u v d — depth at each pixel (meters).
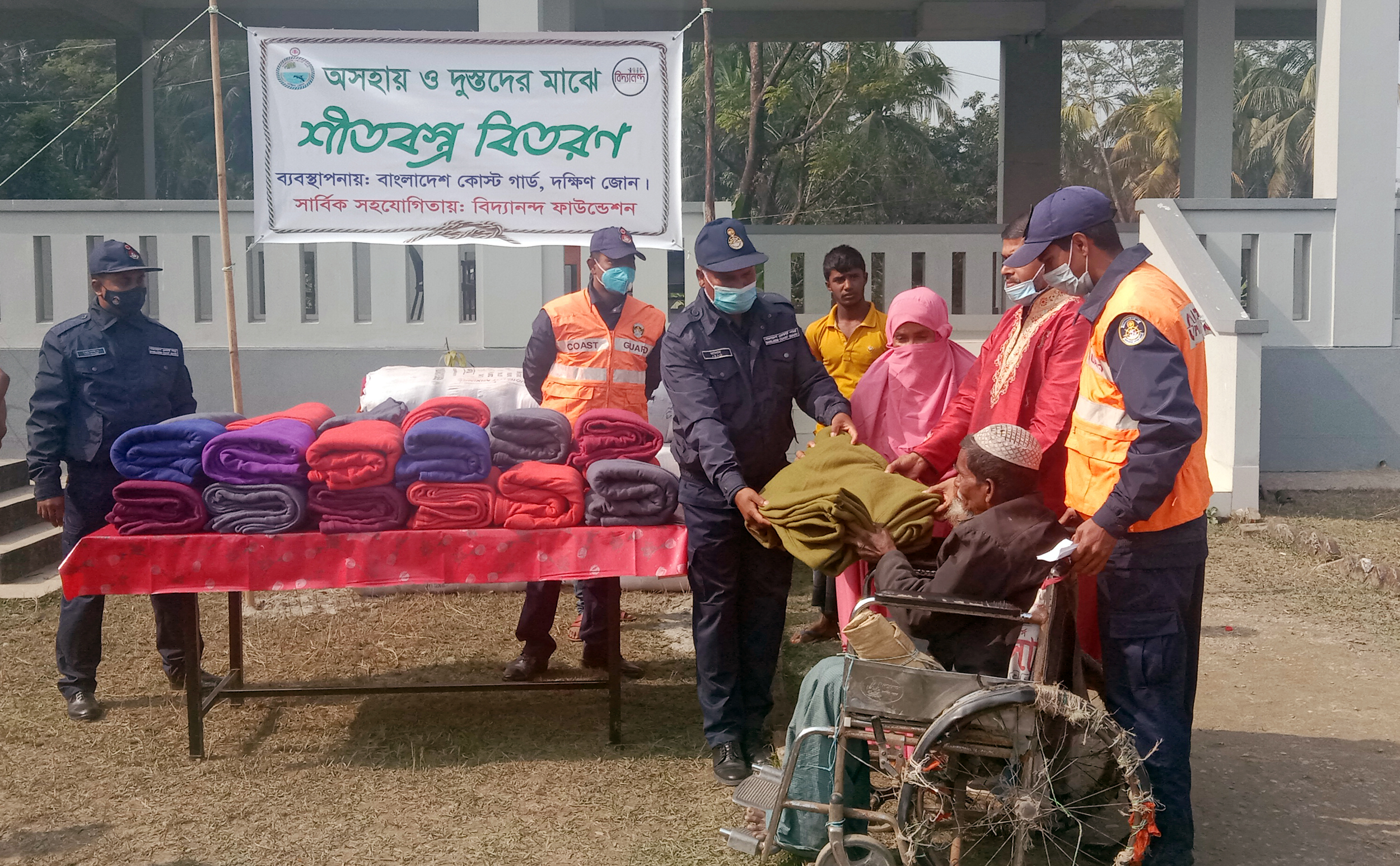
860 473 3.81
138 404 4.87
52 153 24.95
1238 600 6.37
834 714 3.48
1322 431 9.34
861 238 10.52
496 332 8.32
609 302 5.32
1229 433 8.16
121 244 4.89
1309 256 9.26
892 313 4.51
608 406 5.27
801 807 3.31
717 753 4.20
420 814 3.91
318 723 4.74
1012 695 2.87
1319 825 3.74
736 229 4.14
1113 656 3.34
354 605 6.47
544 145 6.13
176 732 4.63
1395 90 9.05
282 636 5.88
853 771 3.49
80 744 4.51
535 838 3.74
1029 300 3.64
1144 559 3.28
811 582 7.14
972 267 10.55
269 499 4.11
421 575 4.18
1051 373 3.69
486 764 4.33
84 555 4.07
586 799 4.03
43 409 4.77
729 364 4.23
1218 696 4.94
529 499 4.22
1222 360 8.21
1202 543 3.35
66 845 3.69
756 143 24.08
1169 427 3.06
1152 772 3.28
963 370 4.50
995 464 3.30
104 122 27.58
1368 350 9.30
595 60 6.09
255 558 4.12
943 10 13.50
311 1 13.70
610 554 4.23
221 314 8.38
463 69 6.07
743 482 4.03
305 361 8.40
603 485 4.21
